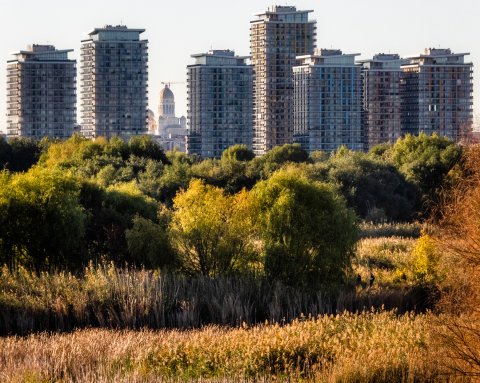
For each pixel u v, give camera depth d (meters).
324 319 81.75
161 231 111.62
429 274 99.50
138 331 84.56
